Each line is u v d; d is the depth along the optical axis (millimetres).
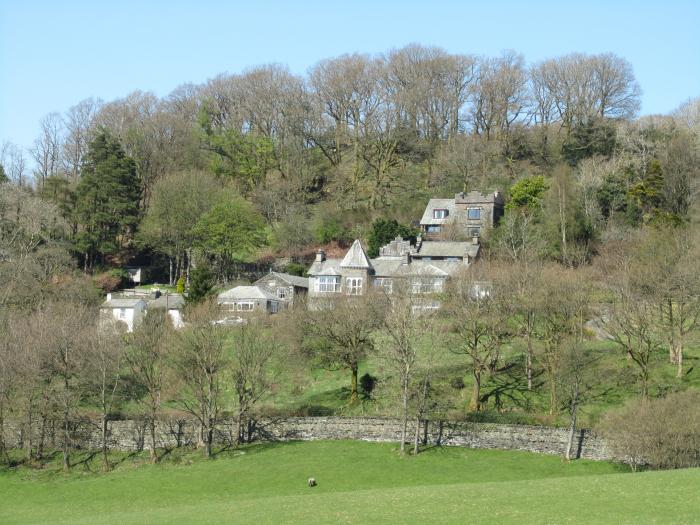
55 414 86438
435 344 89750
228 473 78812
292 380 100562
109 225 162750
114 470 83125
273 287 139125
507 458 80188
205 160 195750
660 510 45781
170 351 91125
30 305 115250
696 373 90625
